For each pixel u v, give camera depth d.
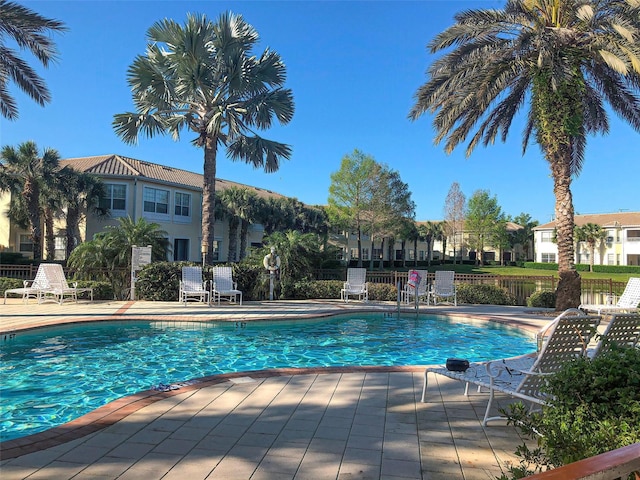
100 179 23.33
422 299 15.94
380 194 34.41
